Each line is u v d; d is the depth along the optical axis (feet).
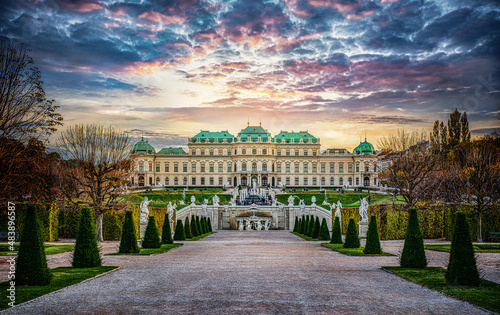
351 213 197.16
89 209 83.46
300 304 52.90
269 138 577.02
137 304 52.65
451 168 189.06
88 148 162.91
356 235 121.29
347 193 398.83
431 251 112.88
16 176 111.24
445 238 163.94
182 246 132.57
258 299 55.31
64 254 104.58
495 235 154.71
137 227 181.47
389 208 173.78
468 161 174.81
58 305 52.16
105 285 64.18
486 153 185.16
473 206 156.25
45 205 148.05
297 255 104.01
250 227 258.16
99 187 164.14
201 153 587.68
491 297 57.26
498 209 155.43
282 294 58.29
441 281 67.72
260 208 264.72
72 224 175.01
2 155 97.45
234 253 109.19
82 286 63.41
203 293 58.75
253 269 80.12
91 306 51.70
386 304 53.57
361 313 49.34
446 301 55.47
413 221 83.41
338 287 63.31
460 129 253.24
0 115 90.07
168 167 585.63
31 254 64.49
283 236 189.57
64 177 160.15
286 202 355.36
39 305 52.21
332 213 217.56
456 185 173.58
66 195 156.97
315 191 449.06
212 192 418.72
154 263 88.63
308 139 593.42
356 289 62.08
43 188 137.28
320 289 61.77
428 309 51.52
